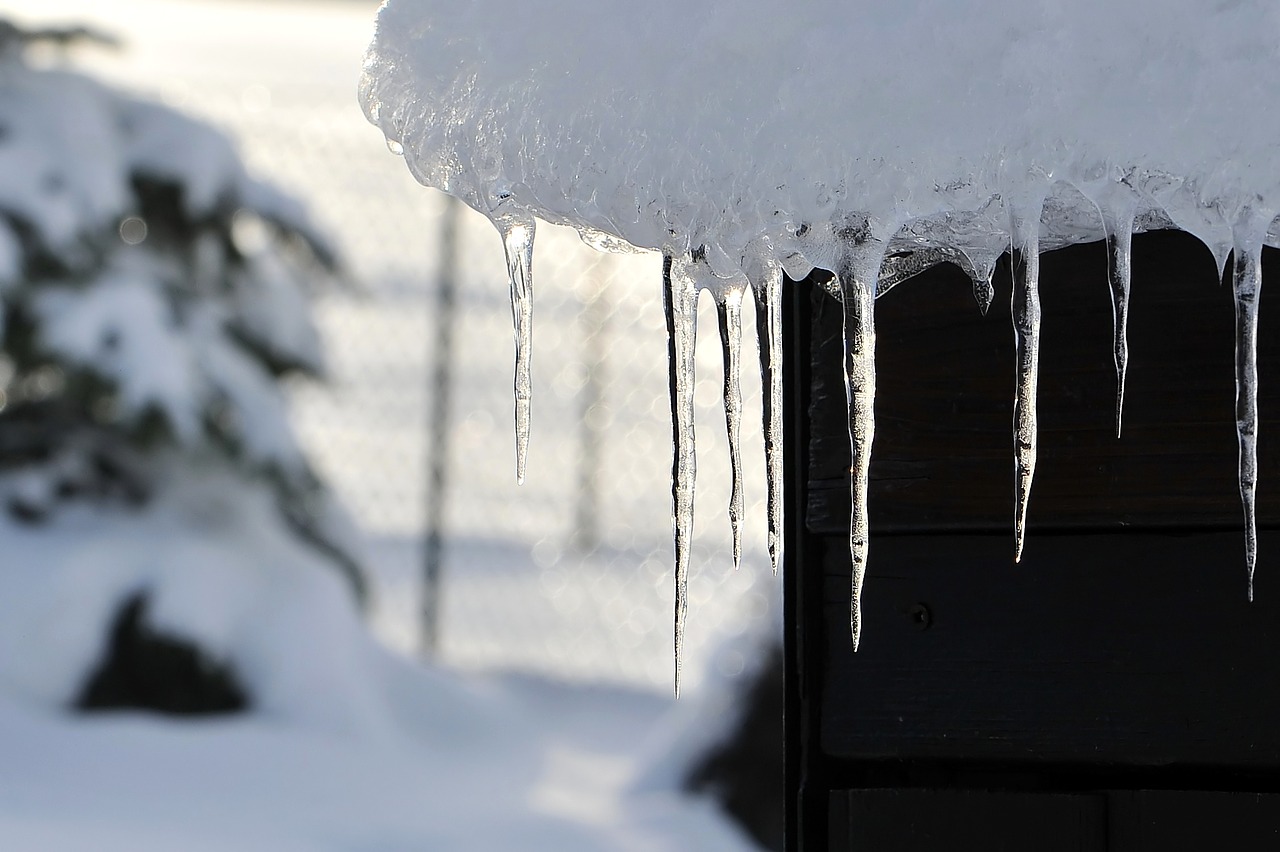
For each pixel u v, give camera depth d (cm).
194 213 902
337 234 1253
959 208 259
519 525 1253
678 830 671
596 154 263
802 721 279
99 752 708
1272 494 268
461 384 1241
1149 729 270
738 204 261
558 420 1251
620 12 264
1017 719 273
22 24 905
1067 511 272
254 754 730
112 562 816
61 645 779
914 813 276
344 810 675
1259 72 254
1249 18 255
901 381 276
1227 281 269
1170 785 271
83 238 845
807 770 279
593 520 1251
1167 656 270
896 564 277
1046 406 273
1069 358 272
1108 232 259
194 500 880
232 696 809
